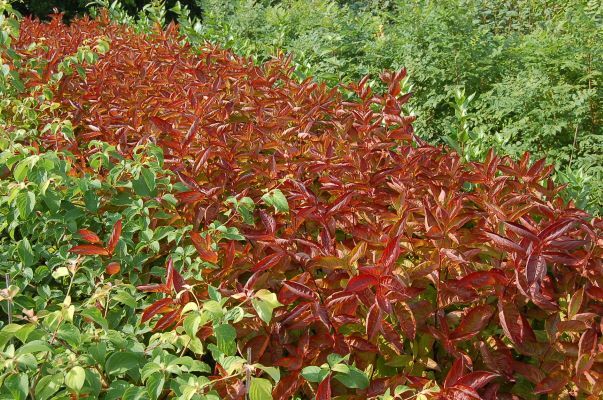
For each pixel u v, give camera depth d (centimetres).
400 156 297
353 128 341
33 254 251
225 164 293
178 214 277
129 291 248
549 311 216
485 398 195
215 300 200
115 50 519
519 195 255
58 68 436
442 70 631
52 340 188
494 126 589
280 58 530
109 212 286
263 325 217
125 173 292
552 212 236
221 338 185
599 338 208
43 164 258
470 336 204
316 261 212
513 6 966
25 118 385
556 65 588
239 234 250
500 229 235
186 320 189
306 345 208
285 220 276
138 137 350
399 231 204
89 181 269
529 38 673
